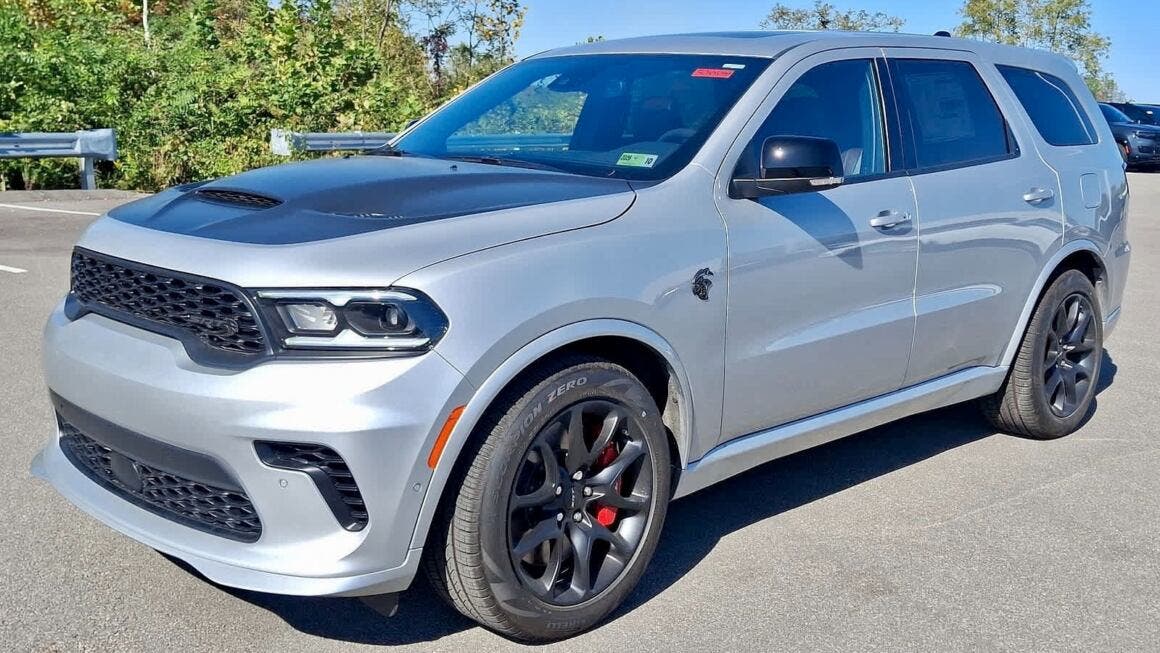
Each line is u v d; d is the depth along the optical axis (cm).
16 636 322
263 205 334
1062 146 542
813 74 425
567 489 332
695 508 449
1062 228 523
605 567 345
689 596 371
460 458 308
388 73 2119
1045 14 4525
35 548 379
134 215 351
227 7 2531
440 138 453
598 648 335
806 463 508
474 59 2364
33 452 468
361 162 402
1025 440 551
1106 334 579
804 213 395
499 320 302
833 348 411
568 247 324
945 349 470
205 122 1658
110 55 1691
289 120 1730
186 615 341
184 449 298
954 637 349
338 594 295
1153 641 351
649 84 427
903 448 535
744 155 385
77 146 1398
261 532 298
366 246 297
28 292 784
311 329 288
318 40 1861
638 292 337
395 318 289
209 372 292
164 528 314
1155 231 1412
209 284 294
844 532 429
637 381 342
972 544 421
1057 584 389
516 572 318
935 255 450
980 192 473
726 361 372
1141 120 2859
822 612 362
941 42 499
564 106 438
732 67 421
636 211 349
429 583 352
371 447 285
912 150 454
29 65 1568
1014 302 504
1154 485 491
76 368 323
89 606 342
